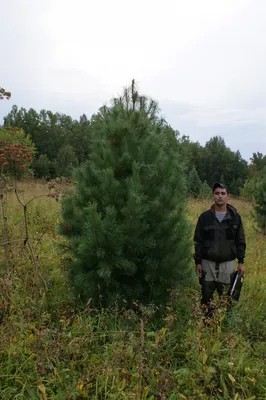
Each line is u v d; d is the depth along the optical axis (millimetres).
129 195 3914
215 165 66125
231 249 4270
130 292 4129
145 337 3664
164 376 2877
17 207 8570
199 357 3174
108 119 4496
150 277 4133
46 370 3055
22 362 3131
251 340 3971
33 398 2781
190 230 4727
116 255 3963
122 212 3922
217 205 4266
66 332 3518
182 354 3559
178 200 4297
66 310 4078
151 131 4578
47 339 3391
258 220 10516
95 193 4258
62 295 4609
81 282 4086
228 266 4320
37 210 8594
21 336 3357
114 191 4074
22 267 4824
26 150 4914
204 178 67125
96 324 3914
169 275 4145
